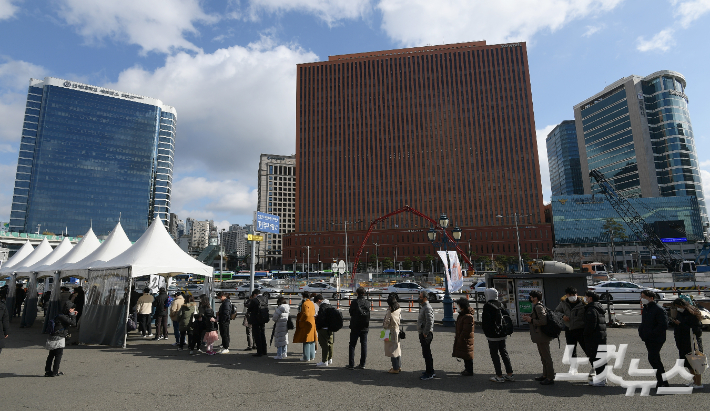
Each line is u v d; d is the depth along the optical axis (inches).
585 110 6072.8
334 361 390.9
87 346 497.0
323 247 4835.1
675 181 4933.6
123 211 5442.9
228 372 347.3
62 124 5270.7
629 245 4404.5
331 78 5196.9
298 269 4825.3
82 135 5364.2
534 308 303.1
